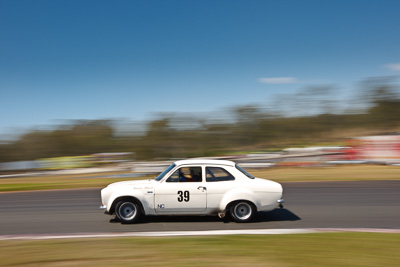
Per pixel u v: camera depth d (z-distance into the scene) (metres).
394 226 7.59
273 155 24.92
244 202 7.76
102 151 37.66
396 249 5.48
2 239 6.65
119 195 7.70
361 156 22.48
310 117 40.22
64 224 8.19
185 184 7.74
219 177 7.84
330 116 40.41
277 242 5.93
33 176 25.44
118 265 4.77
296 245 5.73
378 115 39.88
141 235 6.64
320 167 22.17
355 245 5.72
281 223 7.86
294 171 20.52
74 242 6.12
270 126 39.34
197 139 37.56
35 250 5.65
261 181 7.91
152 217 8.45
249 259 4.97
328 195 11.88
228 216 8.49
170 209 7.72
